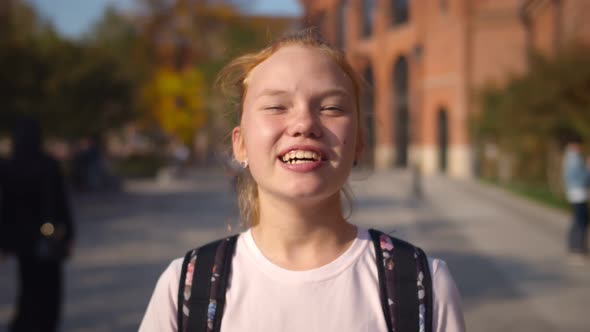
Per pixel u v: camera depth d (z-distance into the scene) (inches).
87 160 746.8
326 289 51.7
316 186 49.6
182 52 1485.0
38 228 166.6
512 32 1205.1
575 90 549.3
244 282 52.7
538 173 839.7
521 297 251.4
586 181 345.7
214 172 1358.3
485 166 1128.2
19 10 835.4
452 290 53.3
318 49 54.5
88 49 880.9
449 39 1283.2
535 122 602.5
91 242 394.0
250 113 52.9
